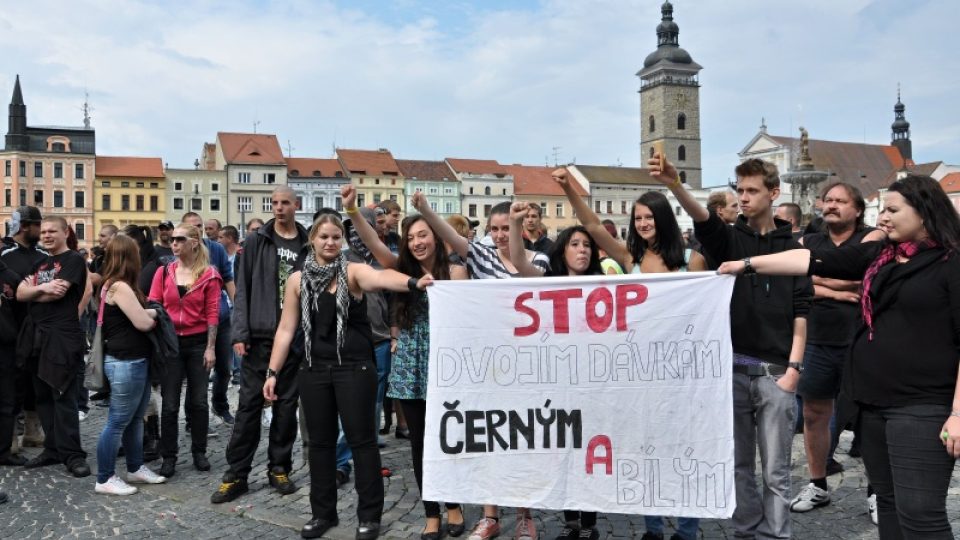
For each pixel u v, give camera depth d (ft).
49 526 19.12
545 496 16.02
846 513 19.40
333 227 17.58
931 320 12.33
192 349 24.45
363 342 17.88
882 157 339.36
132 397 21.83
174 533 18.57
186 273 24.72
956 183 290.97
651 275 15.71
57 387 23.67
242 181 272.10
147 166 277.44
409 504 20.52
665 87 347.36
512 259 18.12
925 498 12.28
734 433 15.83
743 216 16.35
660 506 15.60
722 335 15.33
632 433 15.78
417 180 288.30
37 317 24.08
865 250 13.99
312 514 18.98
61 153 268.82
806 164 83.51
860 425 13.48
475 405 16.33
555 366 16.12
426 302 18.39
